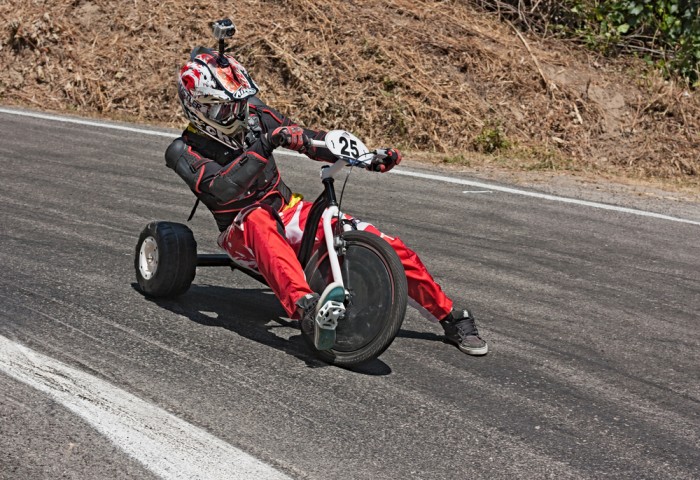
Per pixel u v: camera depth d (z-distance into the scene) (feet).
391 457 11.78
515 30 45.27
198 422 12.33
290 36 42.83
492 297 18.89
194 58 15.24
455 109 39.58
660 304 19.26
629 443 12.71
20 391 12.84
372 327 14.32
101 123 35.70
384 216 24.98
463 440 12.41
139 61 42.22
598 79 42.80
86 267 18.74
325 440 12.11
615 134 39.78
